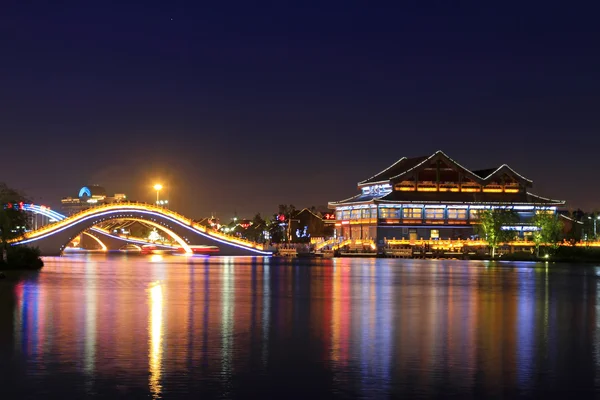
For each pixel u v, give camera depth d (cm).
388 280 10138
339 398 3028
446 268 14425
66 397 3003
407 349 4053
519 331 4766
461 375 3419
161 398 3003
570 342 4322
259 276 11062
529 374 3444
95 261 17800
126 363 3616
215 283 9275
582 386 3228
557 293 7888
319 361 3712
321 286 8794
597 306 6450
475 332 4719
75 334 4472
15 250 13050
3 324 4906
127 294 7331
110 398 2995
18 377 3319
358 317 5488
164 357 3769
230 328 4806
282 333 4603
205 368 3525
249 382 3266
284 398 3020
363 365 3625
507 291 8144
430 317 5531
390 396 3059
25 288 8069
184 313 5631
